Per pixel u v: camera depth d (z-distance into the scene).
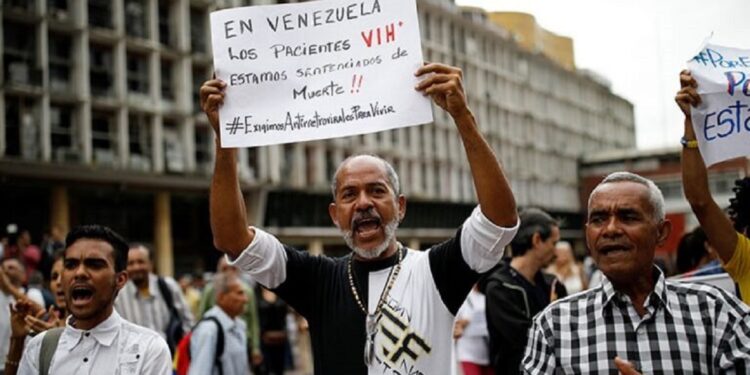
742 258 3.50
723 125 3.44
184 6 29.27
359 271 3.29
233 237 3.31
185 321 7.32
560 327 2.98
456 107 3.09
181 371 5.37
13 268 6.39
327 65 3.29
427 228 43.50
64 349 3.44
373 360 3.12
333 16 3.31
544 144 62.44
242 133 3.29
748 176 3.98
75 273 3.43
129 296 6.50
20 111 24.05
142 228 28.08
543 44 70.38
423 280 3.21
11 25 23.98
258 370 10.95
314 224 33.78
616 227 2.87
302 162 34.84
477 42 53.31
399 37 3.22
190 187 28.58
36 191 24.78
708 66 3.48
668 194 60.59
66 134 25.44
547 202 61.94
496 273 4.84
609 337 2.88
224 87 3.33
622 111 83.94
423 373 3.10
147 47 27.72
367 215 3.19
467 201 49.56
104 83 26.58
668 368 2.78
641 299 2.91
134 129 27.50
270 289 3.40
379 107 3.20
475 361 5.72
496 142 54.47
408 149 44.56
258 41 3.34
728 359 2.75
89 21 26.12
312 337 3.33
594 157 66.94
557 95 66.12
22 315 4.09
